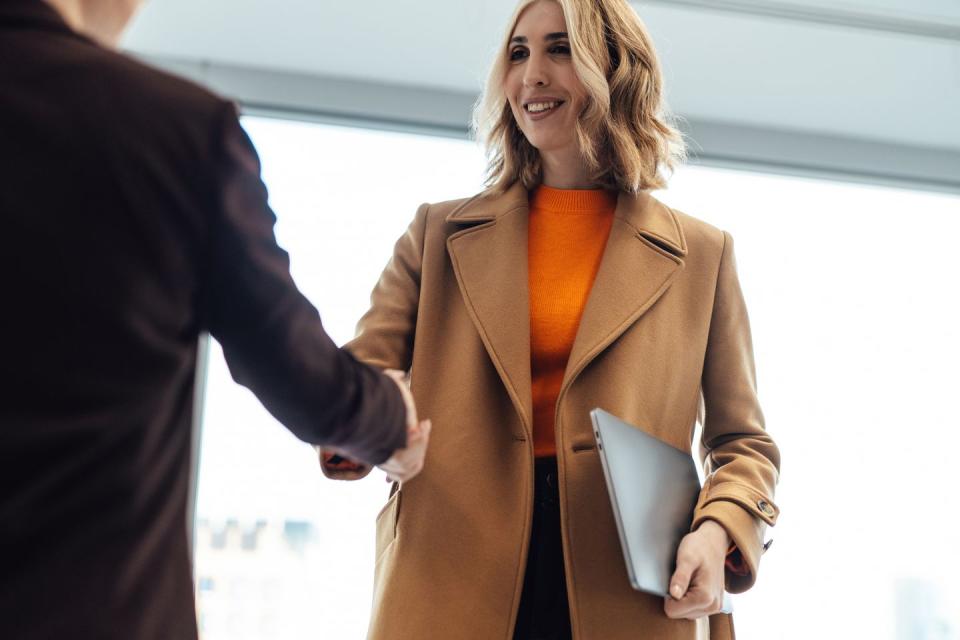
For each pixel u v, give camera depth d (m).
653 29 3.66
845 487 3.88
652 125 2.01
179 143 0.96
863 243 4.14
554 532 1.75
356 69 3.91
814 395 3.96
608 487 1.55
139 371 0.91
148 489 0.92
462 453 1.78
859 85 3.88
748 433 1.88
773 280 4.07
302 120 3.96
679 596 1.58
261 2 3.57
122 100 0.94
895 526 3.86
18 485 0.85
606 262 1.86
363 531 3.53
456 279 1.92
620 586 1.69
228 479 3.52
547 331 1.85
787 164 4.16
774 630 3.72
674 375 1.84
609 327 1.80
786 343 4.01
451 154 3.99
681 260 1.90
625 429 1.64
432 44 3.75
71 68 0.93
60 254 0.89
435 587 1.71
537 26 1.95
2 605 0.84
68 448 0.87
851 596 3.78
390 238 3.88
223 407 3.56
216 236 0.99
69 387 0.88
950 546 3.84
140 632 0.90
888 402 3.98
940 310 4.10
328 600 3.50
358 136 3.98
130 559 0.90
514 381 1.78
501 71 2.00
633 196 1.96
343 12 3.61
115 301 0.90
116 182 0.92
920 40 3.64
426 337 1.88
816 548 3.81
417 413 1.83
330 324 3.75
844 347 4.02
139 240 0.92
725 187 4.15
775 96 3.97
